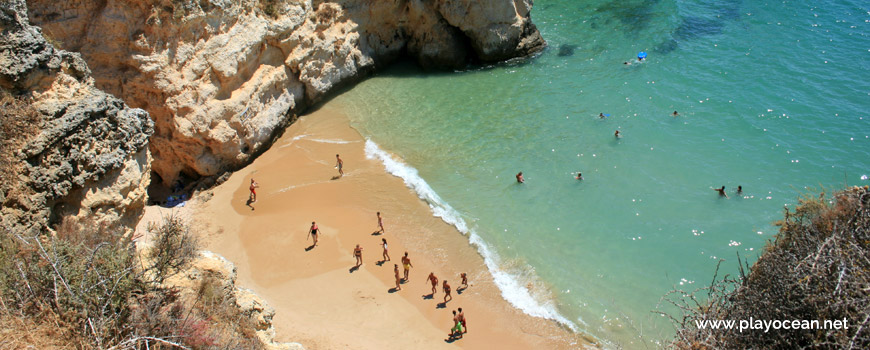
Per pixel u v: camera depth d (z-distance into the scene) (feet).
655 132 119.65
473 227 100.32
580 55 153.48
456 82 145.69
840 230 38.37
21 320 40.16
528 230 99.14
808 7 161.89
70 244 46.57
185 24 100.63
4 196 50.14
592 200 104.17
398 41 151.53
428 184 110.93
